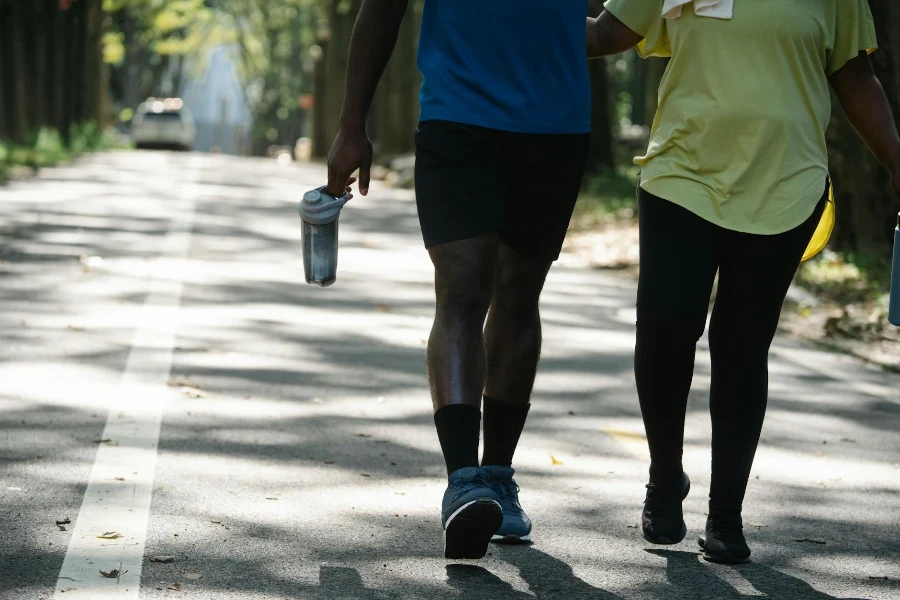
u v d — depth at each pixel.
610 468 10.95
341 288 21.84
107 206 36.34
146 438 11.11
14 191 41.09
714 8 8.05
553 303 21.84
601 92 49.00
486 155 7.74
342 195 8.12
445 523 7.21
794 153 8.06
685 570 8.14
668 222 8.12
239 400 12.92
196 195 42.88
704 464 11.24
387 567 7.94
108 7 102.62
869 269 25.50
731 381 8.30
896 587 8.00
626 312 21.11
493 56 7.80
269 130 156.88
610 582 7.84
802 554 8.66
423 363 15.53
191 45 137.00
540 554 8.36
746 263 8.14
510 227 8.16
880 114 8.37
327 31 95.31
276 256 25.98
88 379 13.53
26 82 74.56
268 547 8.24
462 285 7.66
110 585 7.34
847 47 8.28
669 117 8.27
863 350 18.05
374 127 83.50
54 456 10.37
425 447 11.36
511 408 8.56
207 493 9.48
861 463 11.56
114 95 139.12
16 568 7.57
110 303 18.86
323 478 10.12
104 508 8.93
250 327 17.44
